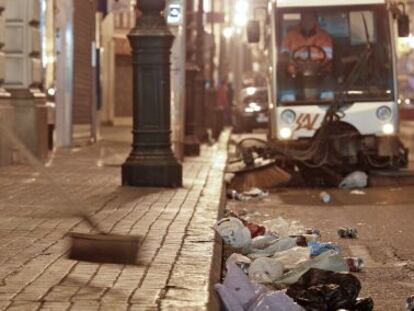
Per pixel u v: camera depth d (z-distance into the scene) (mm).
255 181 19516
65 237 10398
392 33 21672
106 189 15992
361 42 21766
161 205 13789
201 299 7379
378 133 21422
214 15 43531
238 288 7957
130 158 16688
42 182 16688
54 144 27609
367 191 19703
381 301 9070
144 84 16578
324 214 15688
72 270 8531
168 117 16703
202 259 9227
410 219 14969
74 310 6961
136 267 8672
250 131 47469
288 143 21625
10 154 20250
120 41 53062
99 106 35469
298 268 9070
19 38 21172
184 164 23422
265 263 9117
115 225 11531
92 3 31188
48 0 26375
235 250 11000
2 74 20156
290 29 21938
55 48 27109
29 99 21297
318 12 21891
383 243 12469
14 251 9523
